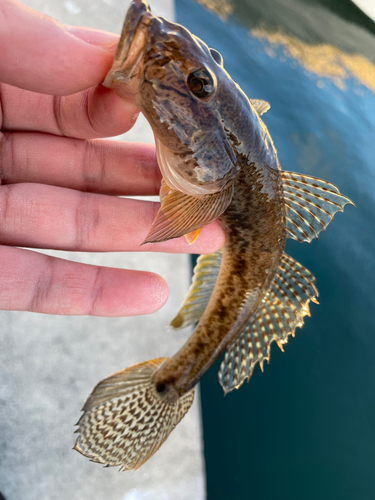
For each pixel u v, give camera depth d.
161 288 0.11
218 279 0.12
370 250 0.26
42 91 0.08
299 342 0.21
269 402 0.18
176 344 0.17
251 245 0.11
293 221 0.11
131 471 0.14
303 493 0.16
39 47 0.07
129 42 0.07
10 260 0.09
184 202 0.08
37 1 0.24
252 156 0.09
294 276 0.11
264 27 0.36
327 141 0.31
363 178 0.30
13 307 0.10
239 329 0.12
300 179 0.10
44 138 0.11
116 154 0.11
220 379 0.12
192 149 0.08
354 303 0.23
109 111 0.09
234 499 0.15
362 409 0.19
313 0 0.42
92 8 0.26
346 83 0.37
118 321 0.17
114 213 0.10
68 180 0.11
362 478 0.17
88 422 0.11
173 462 0.15
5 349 0.14
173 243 0.11
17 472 0.12
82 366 0.15
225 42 0.32
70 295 0.10
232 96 0.08
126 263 0.18
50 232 0.10
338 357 0.21
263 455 0.16
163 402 0.12
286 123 0.31
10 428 0.13
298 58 0.36
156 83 0.07
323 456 0.17
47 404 0.14
